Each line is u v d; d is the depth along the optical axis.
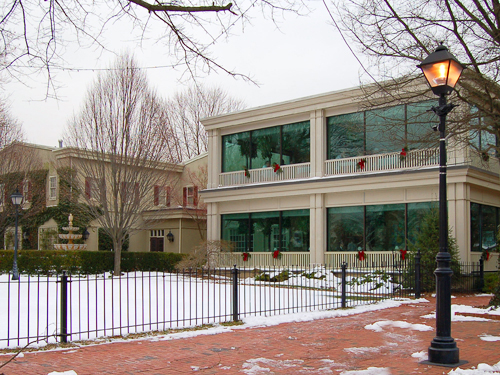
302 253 25.72
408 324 11.48
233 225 29.09
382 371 7.12
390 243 23.20
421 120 21.80
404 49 15.20
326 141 25.53
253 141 28.72
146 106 27.19
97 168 26.48
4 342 9.30
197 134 51.62
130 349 8.67
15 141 30.61
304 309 14.42
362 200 24.11
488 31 14.24
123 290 18.02
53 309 13.52
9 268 26.31
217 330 10.67
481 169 21.41
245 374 7.00
